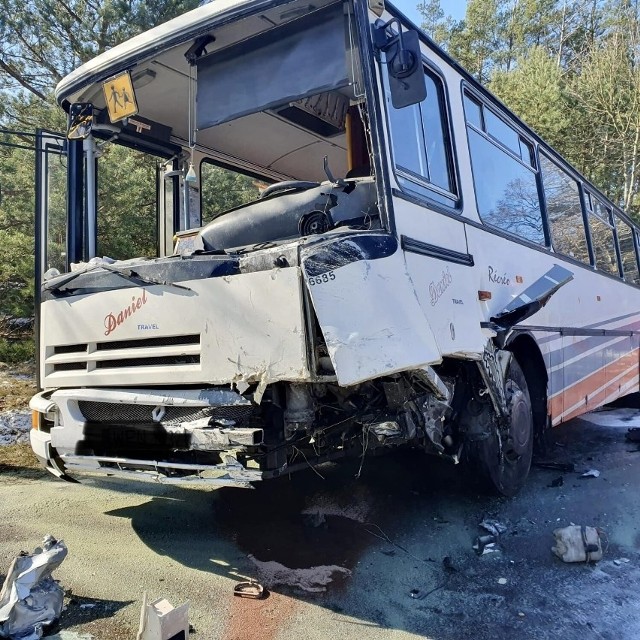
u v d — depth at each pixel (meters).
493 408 4.39
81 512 4.65
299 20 3.71
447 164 4.26
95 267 3.80
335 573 3.59
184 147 5.79
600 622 3.09
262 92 3.80
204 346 3.28
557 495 5.02
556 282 5.63
